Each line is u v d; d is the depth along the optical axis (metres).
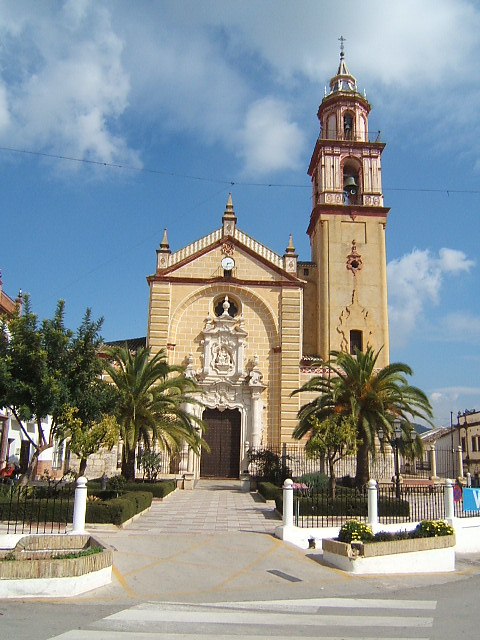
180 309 41.09
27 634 8.89
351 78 48.84
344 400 28.73
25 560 12.23
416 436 30.03
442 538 16.75
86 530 18.48
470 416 57.06
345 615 10.73
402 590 13.45
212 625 9.81
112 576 13.24
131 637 8.88
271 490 27.73
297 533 18.25
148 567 14.21
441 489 29.58
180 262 41.62
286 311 40.88
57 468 39.72
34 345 22.92
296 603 11.78
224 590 12.78
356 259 43.25
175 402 30.28
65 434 23.47
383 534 16.70
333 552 15.80
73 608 10.76
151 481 31.14
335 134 47.09
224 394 39.69
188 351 40.56
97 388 24.70
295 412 39.00
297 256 42.22
